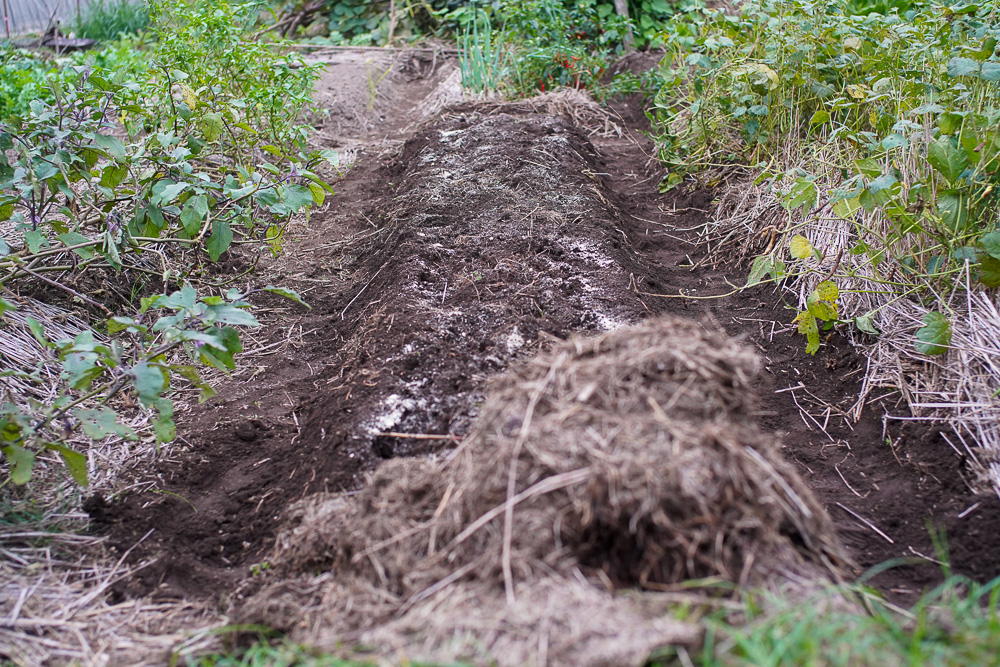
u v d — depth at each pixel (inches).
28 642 88.0
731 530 79.9
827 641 71.1
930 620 79.5
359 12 378.0
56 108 141.3
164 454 121.4
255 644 83.3
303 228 197.2
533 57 268.4
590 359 92.4
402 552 87.0
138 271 163.2
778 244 166.7
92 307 151.9
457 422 111.3
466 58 280.5
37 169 132.6
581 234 164.6
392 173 224.2
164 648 88.2
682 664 69.0
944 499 109.7
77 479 105.6
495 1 298.8
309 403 132.4
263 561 101.0
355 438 110.5
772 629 71.5
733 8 265.0
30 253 147.3
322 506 103.0
